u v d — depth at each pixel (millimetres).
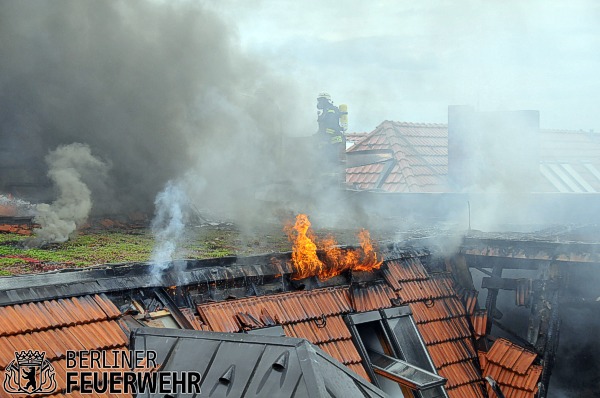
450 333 14906
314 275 13789
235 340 8617
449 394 13953
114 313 10398
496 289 15641
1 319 9375
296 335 12344
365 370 12758
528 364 14375
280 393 7484
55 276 10531
